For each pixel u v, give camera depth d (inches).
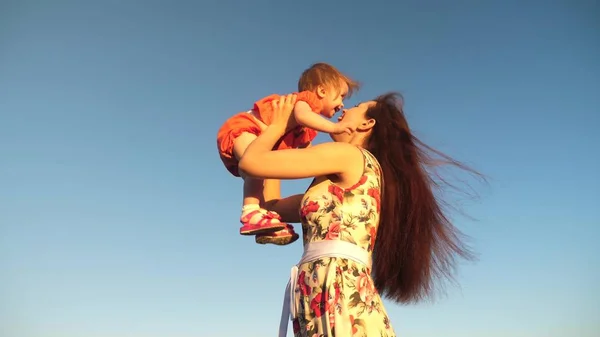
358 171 55.8
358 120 63.9
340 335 49.3
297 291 53.5
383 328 52.1
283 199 68.2
